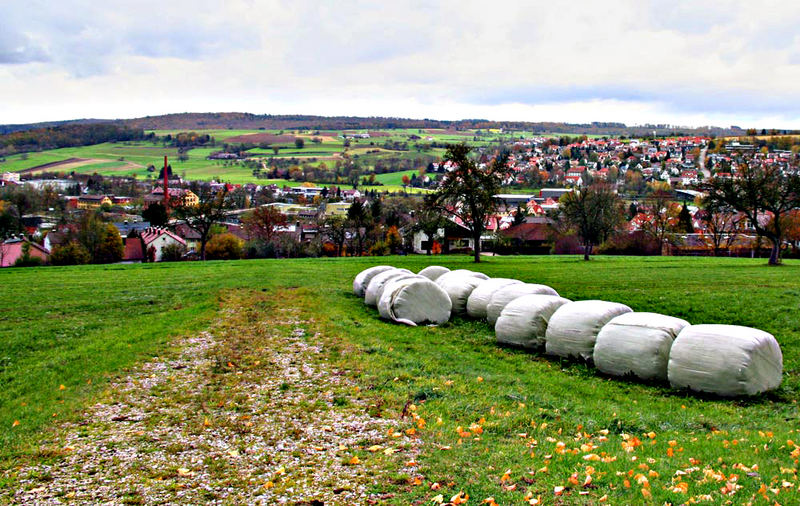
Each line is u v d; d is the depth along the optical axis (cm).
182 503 820
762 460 857
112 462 960
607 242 7575
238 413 1199
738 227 7719
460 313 2297
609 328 1498
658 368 1389
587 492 783
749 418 1133
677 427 1079
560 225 8169
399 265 4447
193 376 1472
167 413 1200
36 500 831
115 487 870
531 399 1263
